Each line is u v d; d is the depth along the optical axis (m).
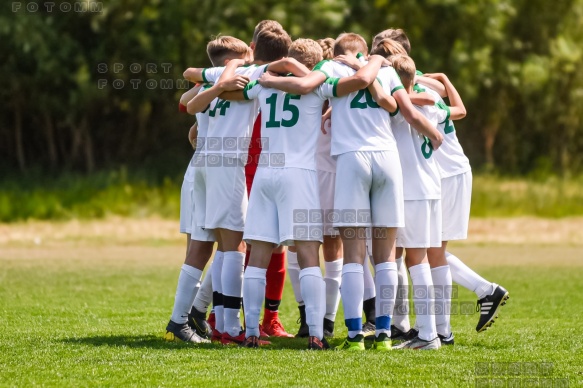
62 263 49.97
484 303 25.38
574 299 35.97
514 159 109.06
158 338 24.88
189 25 84.62
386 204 22.67
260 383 18.44
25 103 87.81
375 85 22.67
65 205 78.44
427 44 97.50
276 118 22.70
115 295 36.25
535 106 106.94
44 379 18.84
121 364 20.41
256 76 23.58
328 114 24.45
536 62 102.06
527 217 80.25
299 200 22.28
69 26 84.00
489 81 97.81
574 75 107.12
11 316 29.62
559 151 109.56
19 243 63.12
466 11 95.88
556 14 106.69
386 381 18.72
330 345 24.34
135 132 93.88
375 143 22.59
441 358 21.39
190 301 24.34
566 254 57.81
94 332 26.14
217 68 24.44
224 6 84.69
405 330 25.75
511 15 102.38
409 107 22.94
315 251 22.70
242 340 24.23
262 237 22.66
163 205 79.81
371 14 93.50
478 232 71.88
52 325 27.67
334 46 24.41
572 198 84.75
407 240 23.38
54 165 92.06
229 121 23.70
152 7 84.19
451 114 25.19
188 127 95.12
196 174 24.20
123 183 83.12
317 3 86.62
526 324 28.95
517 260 53.69
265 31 24.44
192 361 20.78
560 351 22.88
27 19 81.00
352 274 22.81
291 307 34.41
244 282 23.16
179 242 65.25
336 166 23.02
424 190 23.31
